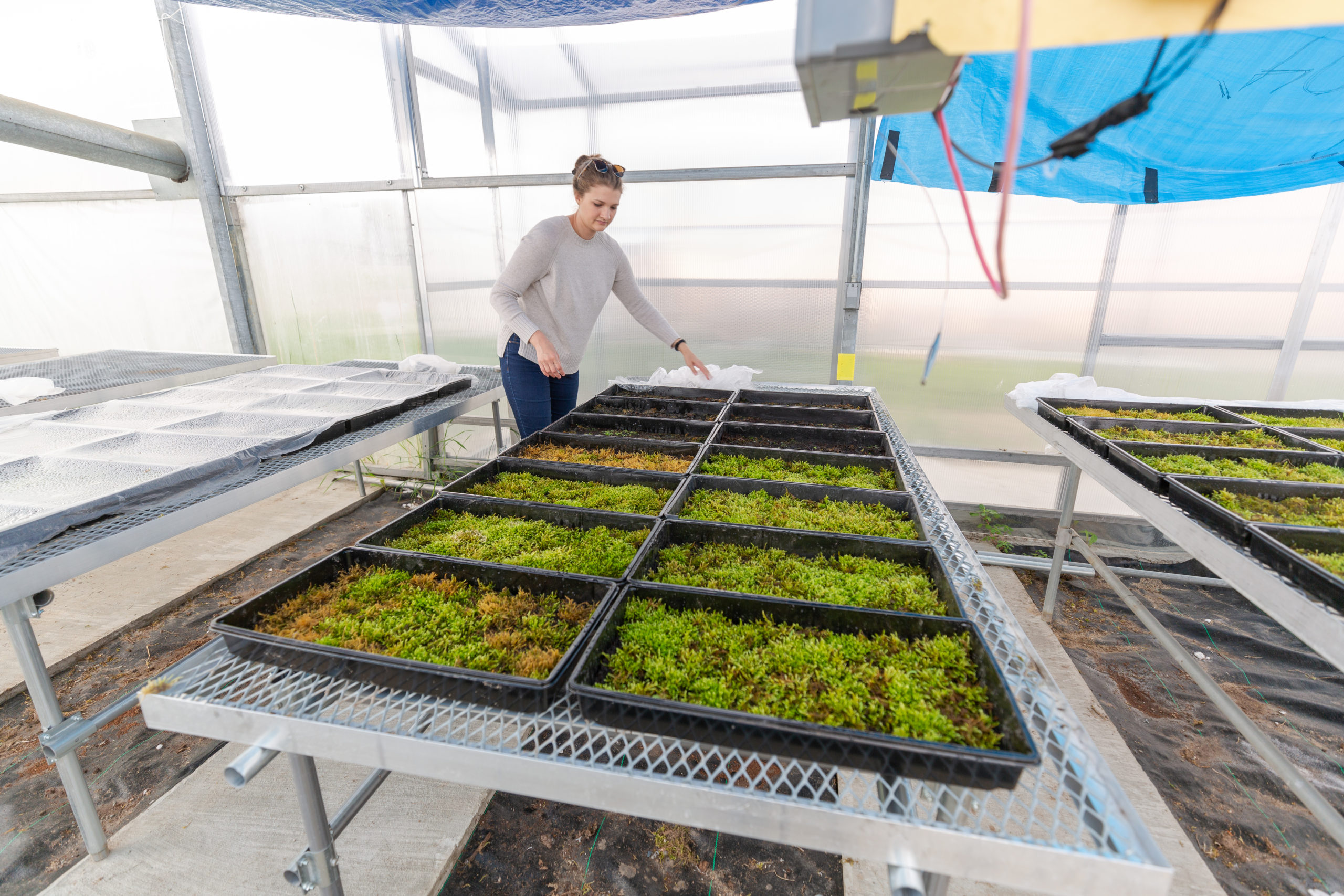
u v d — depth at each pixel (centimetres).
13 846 199
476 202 450
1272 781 226
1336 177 296
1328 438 268
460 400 327
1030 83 247
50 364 401
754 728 101
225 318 520
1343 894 186
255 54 445
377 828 203
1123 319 381
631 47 394
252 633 121
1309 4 58
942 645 125
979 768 94
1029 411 328
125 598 333
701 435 280
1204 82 235
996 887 185
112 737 242
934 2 62
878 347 420
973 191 375
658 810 101
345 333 509
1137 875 83
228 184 480
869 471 234
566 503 207
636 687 117
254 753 114
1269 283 354
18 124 358
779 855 199
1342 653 131
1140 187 325
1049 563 357
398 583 154
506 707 113
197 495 195
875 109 83
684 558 169
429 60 424
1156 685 279
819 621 134
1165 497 205
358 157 455
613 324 455
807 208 399
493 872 193
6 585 144
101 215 507
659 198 418
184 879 186
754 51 380
